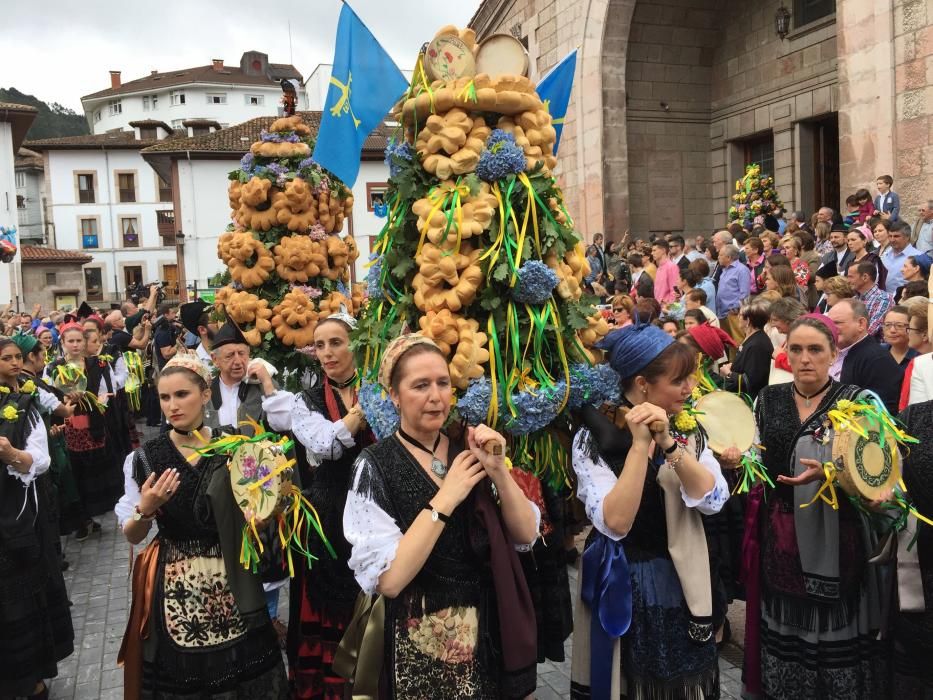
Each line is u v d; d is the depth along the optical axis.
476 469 2.18
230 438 2.90
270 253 5.42
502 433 2.84
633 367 2.57
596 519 2.50
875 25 9.06
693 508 2.52
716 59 16.20
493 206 2.81
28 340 5.72
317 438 3.24
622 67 15.02
